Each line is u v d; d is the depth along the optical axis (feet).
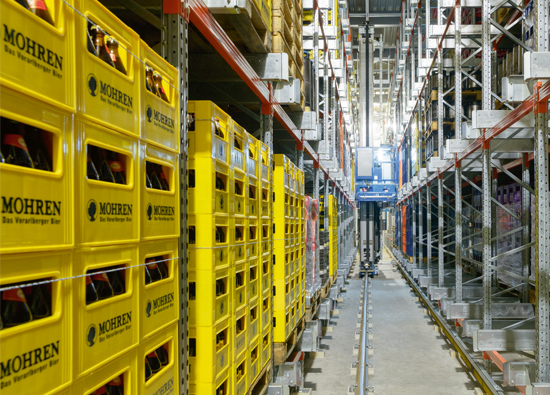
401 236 74.54
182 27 7.86
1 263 3.60
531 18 22.44
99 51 5.42
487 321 22.22
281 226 16.31
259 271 12.88
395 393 19.74
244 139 11.28
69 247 4.38
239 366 11.26
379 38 89.35
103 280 5.48
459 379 21.50
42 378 4.00
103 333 4.97
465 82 35.88
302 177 21.66
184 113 7.80
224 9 9.91
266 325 13.97
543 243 15.83
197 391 8.60
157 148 6.57
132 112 5.73
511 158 28.53
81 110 4.62
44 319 4.04
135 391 5.68
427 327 32.37
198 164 8.66
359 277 63.26
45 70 4.10
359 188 61.21
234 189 10.30
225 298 9.59
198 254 8.64
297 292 19.29
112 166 5.47
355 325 32.89
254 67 14.21
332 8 34.40
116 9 11.00
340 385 20.47
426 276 39.01
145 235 6.06
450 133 37.78
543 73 13.43
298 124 21.08
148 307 6.12
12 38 3.70
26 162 4.33
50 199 4.14
